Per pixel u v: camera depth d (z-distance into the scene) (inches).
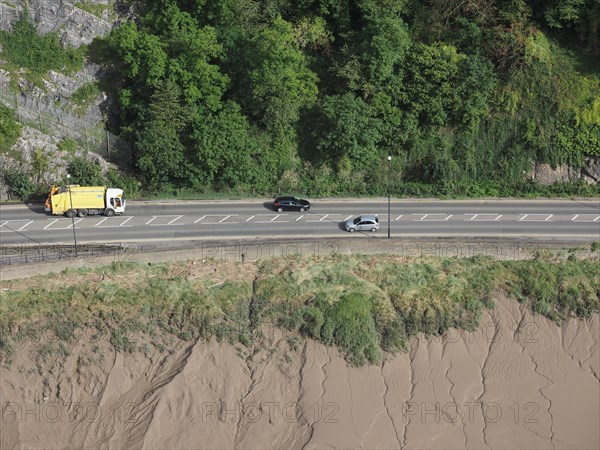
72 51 3444.9
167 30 3422.7
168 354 2583.7
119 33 3348.9
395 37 3353.8
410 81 3435.0
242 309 2674.7
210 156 3277.6
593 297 2753.4
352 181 3472.0
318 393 2507.4
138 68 3329.2
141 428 2410.2
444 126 3489.2
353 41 3508.9
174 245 2994.6
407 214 3297.2
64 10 3459.6
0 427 2415.1
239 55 3390.7
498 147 3486.7
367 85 3398.1
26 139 3282.5
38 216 3196.4
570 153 3449.8
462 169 3489.2
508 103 3462.1
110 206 3193.9
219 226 3166.8
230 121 3299.7
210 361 2561.5
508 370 2618.1
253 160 3415.4
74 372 2527.1
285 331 2645.2
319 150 3472.0
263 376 2554.1
